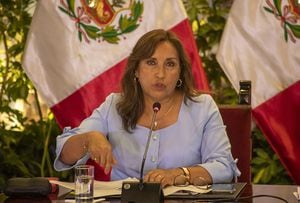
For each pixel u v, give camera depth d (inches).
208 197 161.6
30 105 355.3
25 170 321.7
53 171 329.4
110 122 208.4
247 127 218.4
